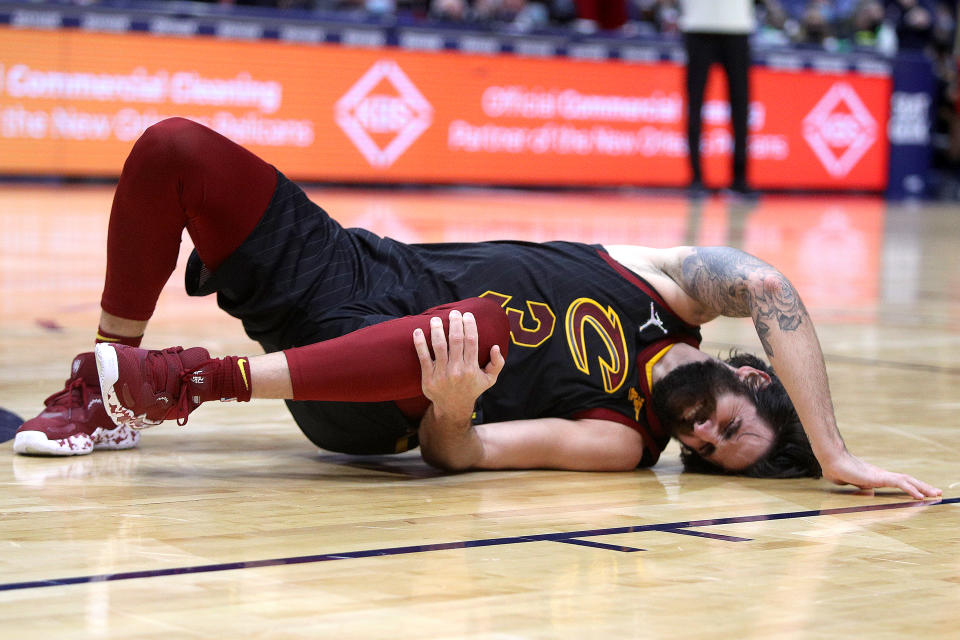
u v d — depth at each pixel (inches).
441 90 775.1
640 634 88.8
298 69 734.5
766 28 903.1
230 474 147.1
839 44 915.4
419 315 139.4
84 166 691.4
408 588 98.7
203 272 153.8
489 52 783.1
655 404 155.7
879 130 912.9
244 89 722.2
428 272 155.6
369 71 754.2
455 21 786.2
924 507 136.6
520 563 107.6
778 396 154.5
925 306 362.9
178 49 703.1
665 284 159.2
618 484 148.4
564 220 578.9
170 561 105.3
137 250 144.0
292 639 85.9
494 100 790.5
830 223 672.4
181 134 140.9
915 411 199.5
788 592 100.1
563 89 807.1
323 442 159.0
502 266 157.1
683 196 824.3
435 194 757.9
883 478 142.1
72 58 680.4
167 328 266.5
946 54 975.6
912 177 930.7
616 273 159.6
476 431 150.6
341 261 153.2
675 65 834.8
